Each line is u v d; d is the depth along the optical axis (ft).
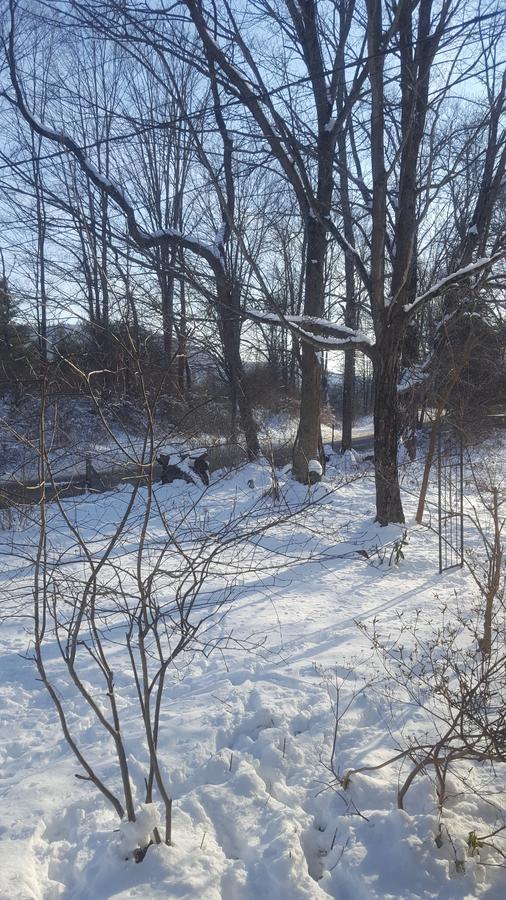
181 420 11.81
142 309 23.38
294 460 43.57
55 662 17.54
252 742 12.67
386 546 27.78
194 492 38.04
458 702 11.10
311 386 43.45
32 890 8.82
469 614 19.42
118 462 12.98
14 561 25.12
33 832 10.18
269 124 30.19
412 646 17.07
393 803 10.77
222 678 15.76
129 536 27.76
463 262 41.37
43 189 28.17
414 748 10.22
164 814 10.52
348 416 67.51
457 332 42.52
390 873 9.34
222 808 10.77
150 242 37.40
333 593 22.66
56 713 14.82
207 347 29.53
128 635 9.45
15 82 31.09
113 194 34.24
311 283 42.19
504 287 34.37
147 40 26.43
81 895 9.00
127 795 9.29
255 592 22.41
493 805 10.28
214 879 9.09
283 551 27.17
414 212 30.45
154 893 8.75
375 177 30.07
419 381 44.34
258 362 73.46
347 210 45.21
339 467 53.62
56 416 11.91
